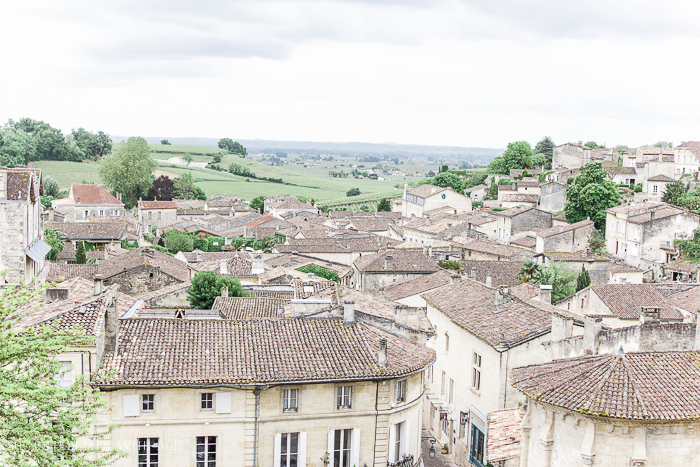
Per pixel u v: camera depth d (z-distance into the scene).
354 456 41.78
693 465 29.47
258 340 42.69
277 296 71.06
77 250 110.50
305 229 149.88
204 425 39.44
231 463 40.00
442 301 61.38
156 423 38.94
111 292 45.12
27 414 25.36
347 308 45.62
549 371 32.81
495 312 53.72
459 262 101.50
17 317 26.92
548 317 49.28
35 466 29.47
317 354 42.16
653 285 74.88
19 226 57.75
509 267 100.00
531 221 138.88
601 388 29.86
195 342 41.78
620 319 64.62
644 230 111.81
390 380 42.06
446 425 56.03
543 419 31.58
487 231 145.88
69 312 39.88
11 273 57.53
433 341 62.09
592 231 123.25
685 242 106.38
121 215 180.62
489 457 36.62
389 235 158.75
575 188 140.00
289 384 40.16
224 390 39.44
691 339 42.09
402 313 49.59
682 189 136.12
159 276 86.56
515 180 196.62
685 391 29.83
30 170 61.78
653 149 175.62
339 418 41.38
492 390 47.94
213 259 107.94
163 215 196.50
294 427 40.66
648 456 29.20
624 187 162.88
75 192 178.88
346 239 128.00
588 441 29.31
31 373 26.94
